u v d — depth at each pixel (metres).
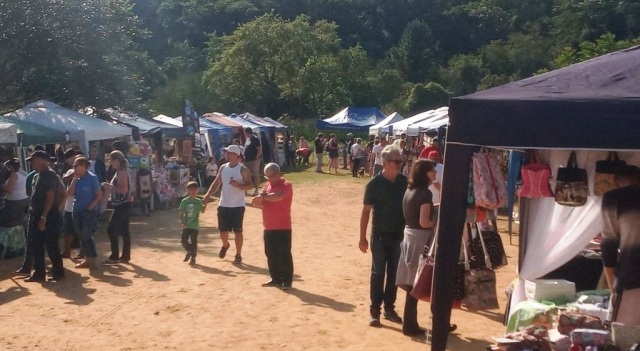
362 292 10.30
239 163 12.52
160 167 21.25
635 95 5.48
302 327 8.48
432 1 102.31
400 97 76.38
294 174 34.78
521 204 7.93
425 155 14.80
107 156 20.98
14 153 15.62
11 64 23.50
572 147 5.46
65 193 11.29
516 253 13.41
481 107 5.69
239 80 62.31
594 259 8.16
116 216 12.50
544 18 93.25
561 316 6.41
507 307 8.32
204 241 14.98
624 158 6.66
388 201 8.38
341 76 67.75
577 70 6.41
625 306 5.88
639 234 5.80
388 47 100.00
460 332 8.30
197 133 27.00
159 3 92.50
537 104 5.54
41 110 18.64
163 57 86.94
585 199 6.67
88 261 11.89
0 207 13.81
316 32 66.81
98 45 24.31
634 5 80.06
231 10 92.31
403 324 8.22
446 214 5.98
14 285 10.83
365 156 34.28
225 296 10.01
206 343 7.88
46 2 23.28
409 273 7.93
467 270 7.62
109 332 8.31
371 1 103.25
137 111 25.72
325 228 17.08
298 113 63.72
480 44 97.25
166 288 10.53
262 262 12.59
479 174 6.52
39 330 8.41
